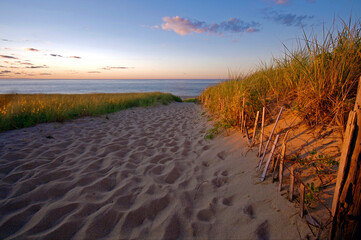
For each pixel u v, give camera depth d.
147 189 2.25
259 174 2.27
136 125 5.97
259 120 3.63
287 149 2.40
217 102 6.57
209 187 2.28
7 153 3.31
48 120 6.14
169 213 1.84
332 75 2.45
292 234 1.45
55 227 1.69
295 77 3.48
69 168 2.82
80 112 7.50
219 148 3.43
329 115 2.36
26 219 1.79
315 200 1.59
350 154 1.11
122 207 1.94
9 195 2.16
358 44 2.55
